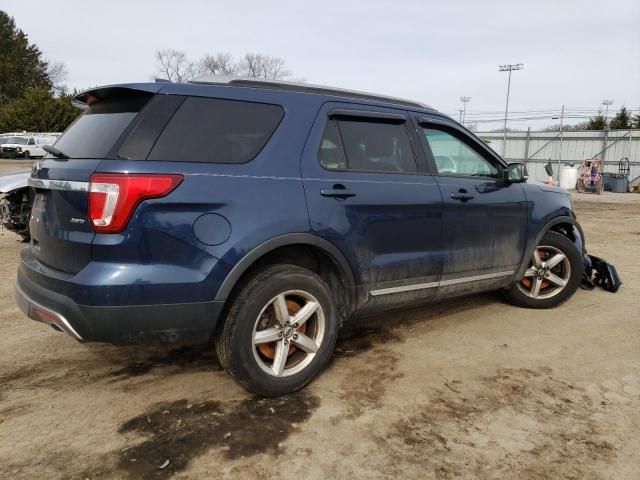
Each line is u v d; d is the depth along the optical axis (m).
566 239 4.93
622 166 26.17
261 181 2.99
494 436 2.81
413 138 3.87
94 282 2.59
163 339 2.78
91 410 2.99
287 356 3.18
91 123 3.07
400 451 2.65
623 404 3.18
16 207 7.36
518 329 4.43
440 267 3.89
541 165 29.95
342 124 3.49
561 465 2.57
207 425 2.85
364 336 4.23
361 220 3.38
